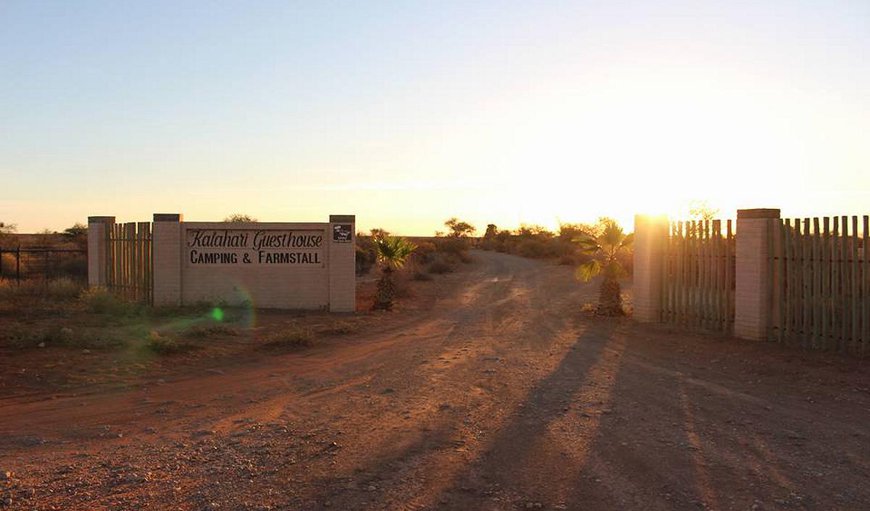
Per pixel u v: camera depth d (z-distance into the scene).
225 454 7.20
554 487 6.15
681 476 6.40
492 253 84.81
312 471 6.61
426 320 21.16
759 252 14.95
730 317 16.42
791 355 13.14
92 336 14.39
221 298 22.72
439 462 6.88
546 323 19.84
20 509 5.58
